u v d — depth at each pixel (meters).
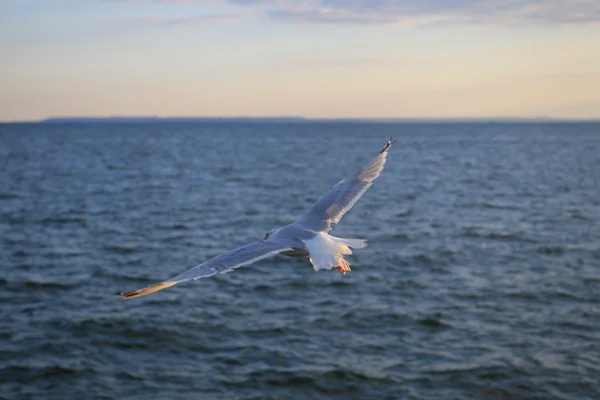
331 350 18.34
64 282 25.20
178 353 18.22
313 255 8.30
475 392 15.81
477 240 33.53
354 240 8.87
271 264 27.84
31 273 26.58
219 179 68.06
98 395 15.70
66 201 50.12
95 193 55.50
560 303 22.34
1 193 54.81
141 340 19.03
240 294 23.66
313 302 22.72
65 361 17.50
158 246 32.47
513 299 22.84
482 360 17.45
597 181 64.12
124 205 47.88
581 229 36.56
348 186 9.91
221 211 44.69
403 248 31.47
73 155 111.31
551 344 18.53
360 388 16.09
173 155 112.50
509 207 46.28
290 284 24.86
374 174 9.99
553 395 15.58
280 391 15.97
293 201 49.94
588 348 18.20
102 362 17.55
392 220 40.50
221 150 131.00
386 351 18.25
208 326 20.16
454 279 25.61
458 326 20.16
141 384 16.28
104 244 32.78
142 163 92.25
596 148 137.62
